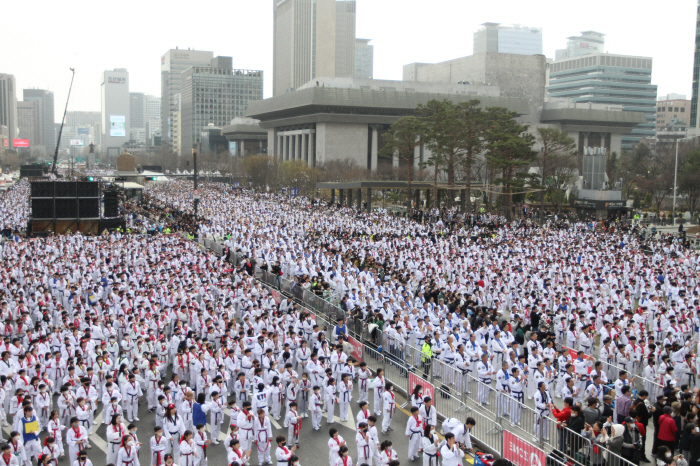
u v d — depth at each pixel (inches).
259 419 768.3
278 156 6978.4
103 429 885.2
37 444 747.4
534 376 915.4
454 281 1585.9
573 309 1263.5
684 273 1731.1
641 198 4788.4
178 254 1827.0
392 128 3700.8
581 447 710.5
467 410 864.3
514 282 1583.4
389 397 861.8
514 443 737.0
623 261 1829.5
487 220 3088.1
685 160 4202.8
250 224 2743.6
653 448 759.7
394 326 1118.4
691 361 958.4
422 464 767.7
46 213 2662.4
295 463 634.8
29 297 1315.2
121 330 1182.3
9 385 898.1
